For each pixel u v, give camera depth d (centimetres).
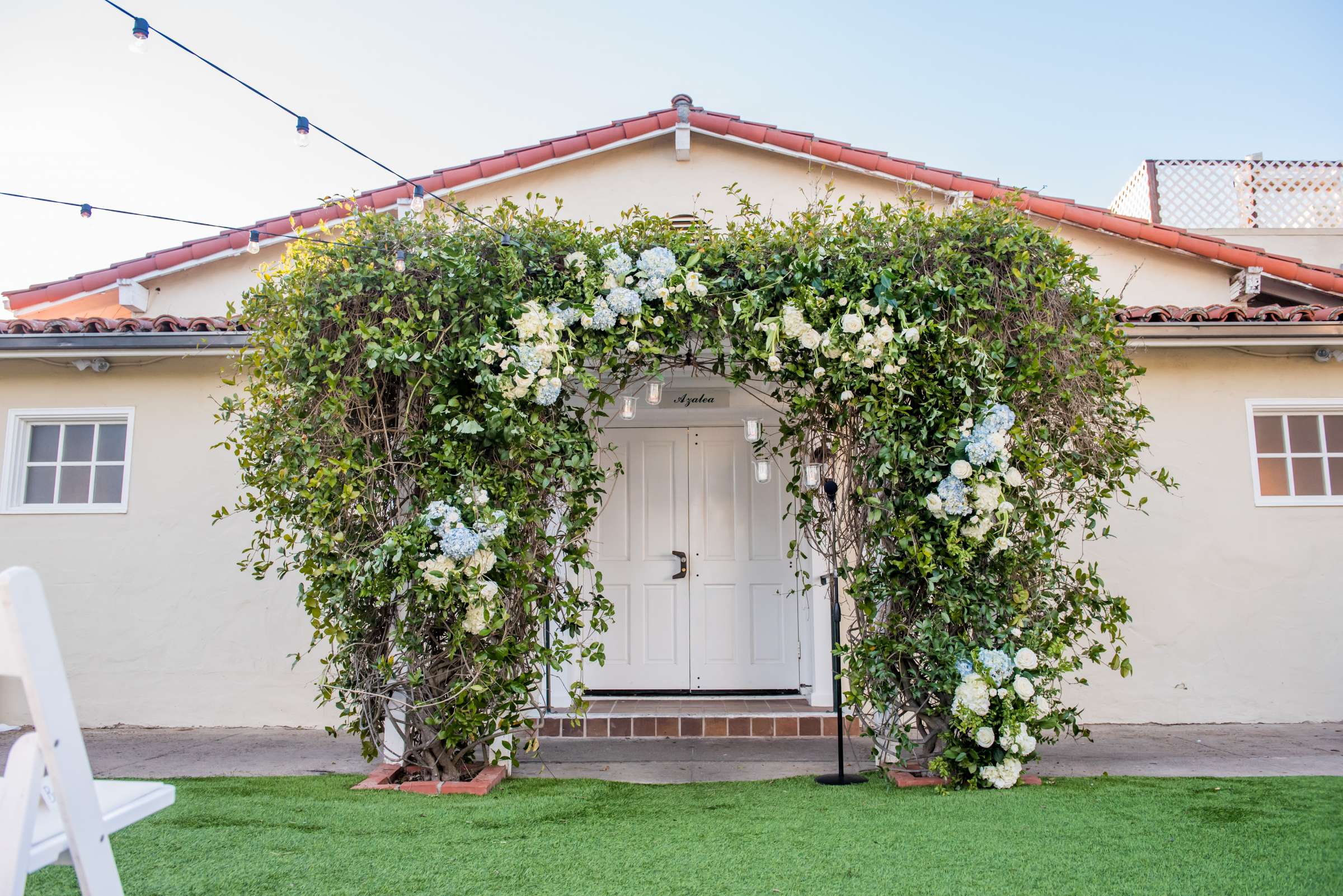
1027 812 360
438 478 404
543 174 805
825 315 428
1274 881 273
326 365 409
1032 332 418
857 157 774
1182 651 624
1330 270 753
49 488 667
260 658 631
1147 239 759
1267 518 638
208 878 272
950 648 412
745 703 629
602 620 432
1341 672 623
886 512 425
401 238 423
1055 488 465
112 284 792
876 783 434
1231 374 652
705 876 282
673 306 425
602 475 431
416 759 429
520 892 266
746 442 693
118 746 557
